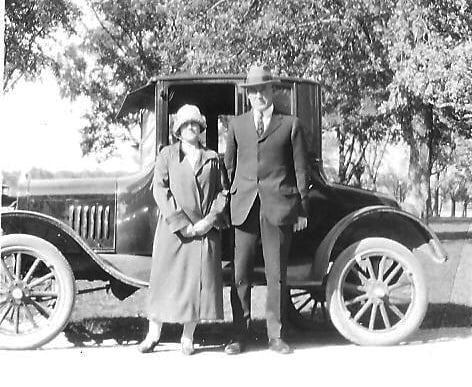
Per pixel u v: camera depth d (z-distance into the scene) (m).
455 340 5.14
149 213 5.00
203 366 4.15
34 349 4.63
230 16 17.81
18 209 5.12
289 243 4.66
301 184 4.58
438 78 14.36
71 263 5.18
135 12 23.47
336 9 17.42
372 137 23.27
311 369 4.06
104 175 5.27
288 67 17.64
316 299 5.89
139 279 4.81
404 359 4.37
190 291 4.48
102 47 23.84
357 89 18.72
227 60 17.72
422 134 18.81
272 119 4.63
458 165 25.08
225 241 4.95
